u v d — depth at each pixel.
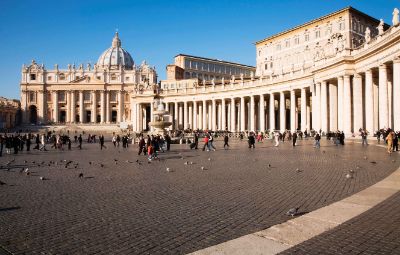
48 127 123.81
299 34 97.50
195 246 6.67
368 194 10.73
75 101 148.88
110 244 6.84
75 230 7.71
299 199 10.42
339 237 7.02
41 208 9.71
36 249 6.60
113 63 187.75
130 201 10.53
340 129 51.38
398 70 37.88
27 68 147.25
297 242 6.77
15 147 33.09
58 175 16.47
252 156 26.02
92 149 39.16
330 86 57.47
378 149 29.80
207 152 31.42
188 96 94.12
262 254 6.17
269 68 107.75
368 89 46.00
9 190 12.45
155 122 49.44
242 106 81.38
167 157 26.39
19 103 161.12
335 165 18.48
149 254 6.32
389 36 38.00
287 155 26.12
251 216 8.68
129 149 38.44
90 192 12.01
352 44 84.50
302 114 65.94
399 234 7.14
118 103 148.75
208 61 149.75
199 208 9.58
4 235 7.39
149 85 110.19
